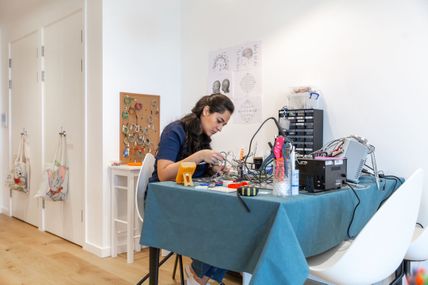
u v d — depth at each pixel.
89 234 3.22
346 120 2.41
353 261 1.27
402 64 2.16
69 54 3.45
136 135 3.29
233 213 1.37
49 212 3.80
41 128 3.88
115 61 3.14
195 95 3.48
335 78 2.46
